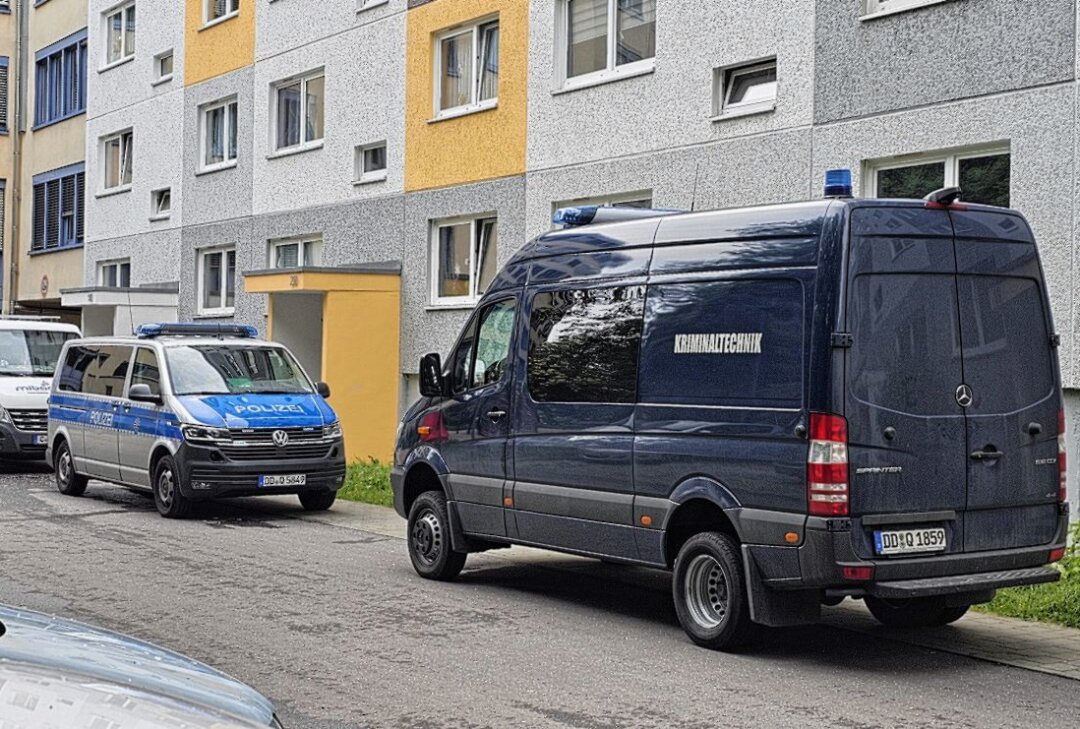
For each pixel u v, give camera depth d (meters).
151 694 3.42
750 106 15.59
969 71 13.11
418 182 21.14
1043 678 7.76
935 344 8.02
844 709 7.00
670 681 7.57
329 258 23.47
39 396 20.84
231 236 26.53
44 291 35.22
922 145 13.58
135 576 11.02
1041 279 8.53
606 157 17.55
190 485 14.94
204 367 15.90
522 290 10.27
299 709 6.89
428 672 7.73
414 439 11.26
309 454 15.45
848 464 7.68
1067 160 12.25
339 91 23.16
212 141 27.69
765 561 7.99
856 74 14.23
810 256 7.91
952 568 7.96
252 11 25.78
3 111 37.56
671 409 8.70
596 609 9.81
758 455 8.04
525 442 9.98
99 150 32.34
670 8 16.52
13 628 3.78
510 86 19.20
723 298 8.41
